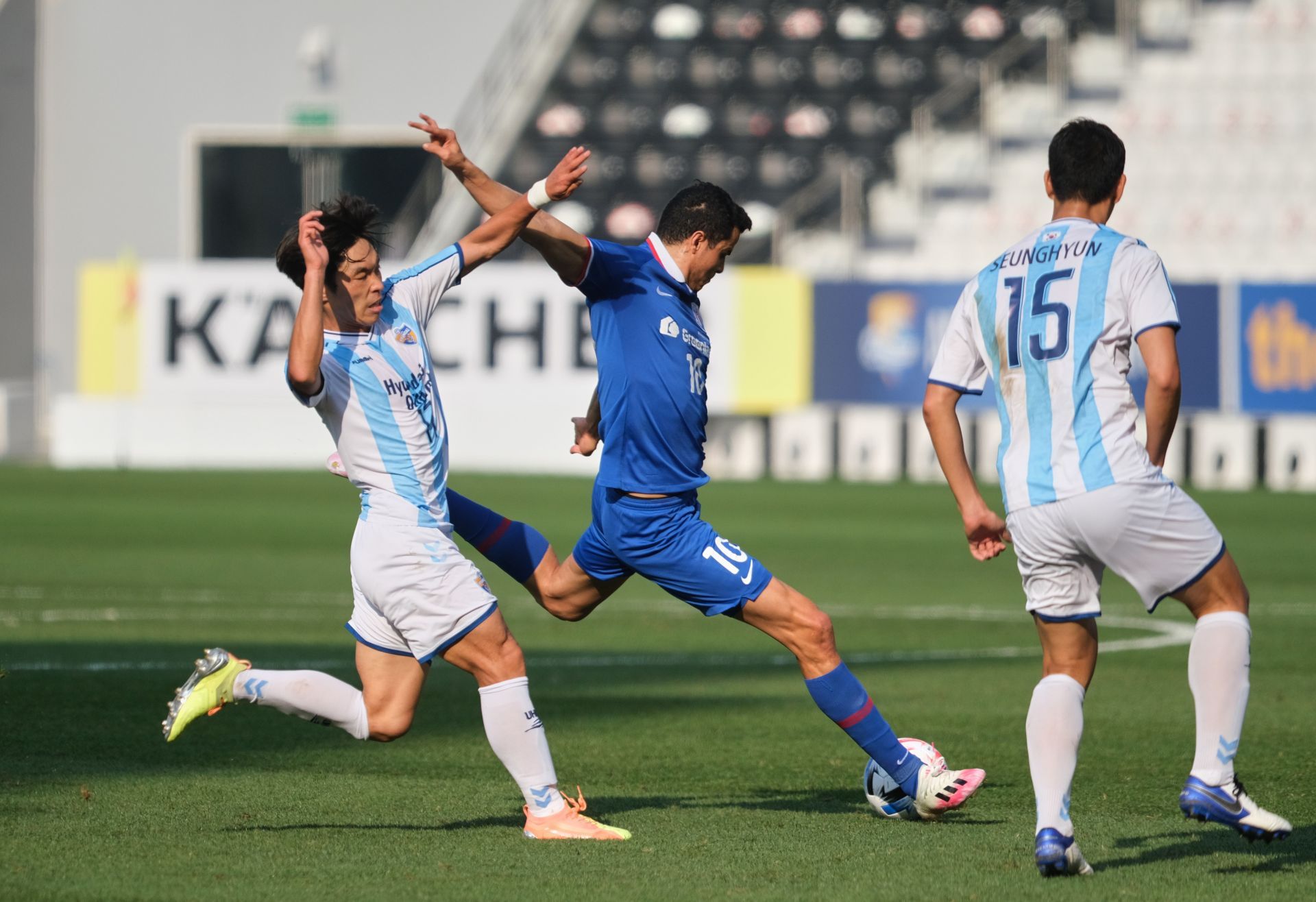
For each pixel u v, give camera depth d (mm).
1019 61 109375
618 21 113000
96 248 116125
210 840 16547
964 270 100500
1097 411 15398
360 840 16719
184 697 16938
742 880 15164
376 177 115625
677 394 17938
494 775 20516
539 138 109688
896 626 38562
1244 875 15547
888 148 107625
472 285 85875
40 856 15680
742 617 18266
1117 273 15438
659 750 22797
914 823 18078
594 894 14539
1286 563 51969
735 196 106688
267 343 88375
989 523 16219
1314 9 107812
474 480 78812
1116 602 44562
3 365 115375
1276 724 25172
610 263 18016
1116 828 17891
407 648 17375
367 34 114188
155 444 90188
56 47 115562
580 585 19234
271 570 48562
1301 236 99188
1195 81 105938
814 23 112062
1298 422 82438
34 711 24531
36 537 56938
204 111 115312
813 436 86250
